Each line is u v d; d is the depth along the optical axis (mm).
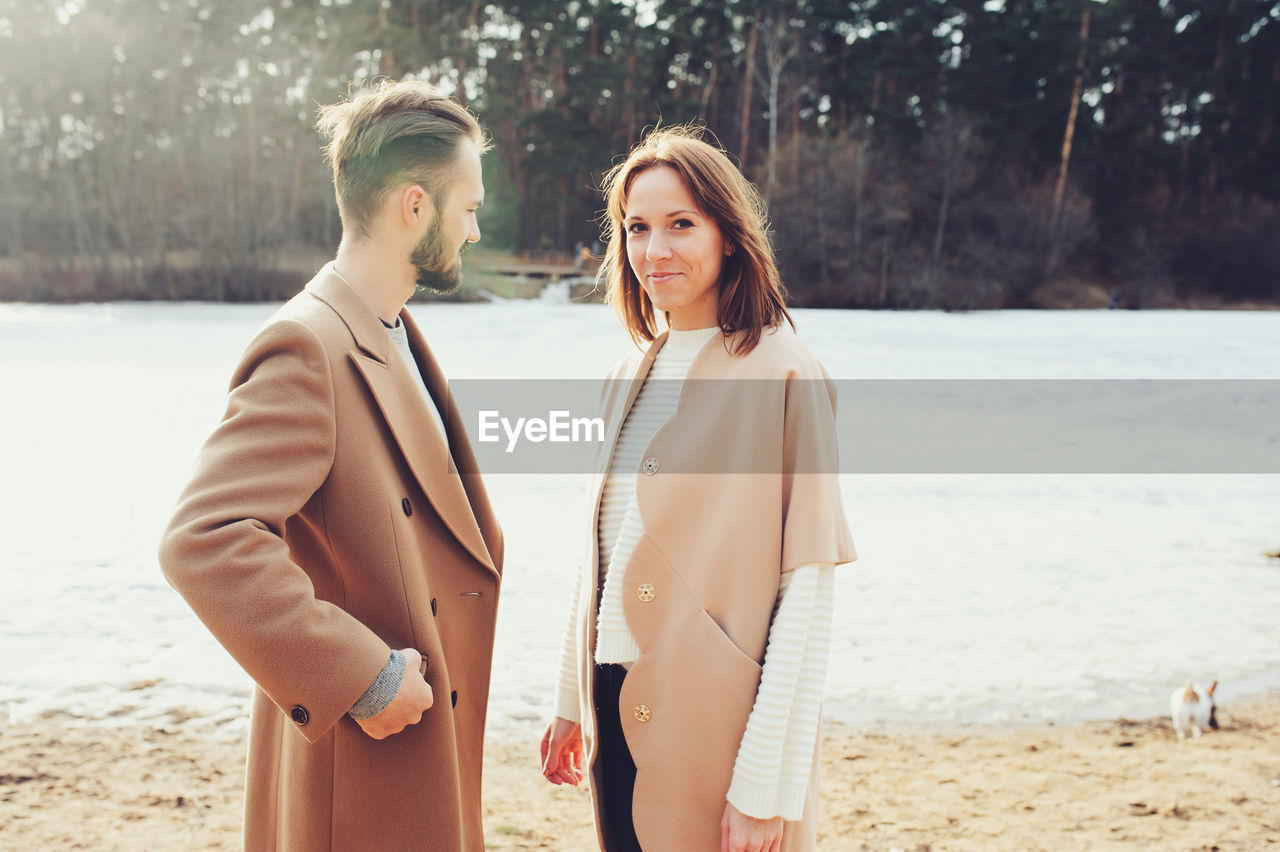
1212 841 2715
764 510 1510
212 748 3281
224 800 2885
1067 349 22594
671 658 1505
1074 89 52281
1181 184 56875
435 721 1476
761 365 1557
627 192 1730
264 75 44000
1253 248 51938
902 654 4480
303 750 1458
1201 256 53344
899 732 3602
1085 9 51406
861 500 7891
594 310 31922
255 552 1226
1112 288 51625
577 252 46000
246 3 43875
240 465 1279
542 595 5254
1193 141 59031
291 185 42906
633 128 50688
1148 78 55562
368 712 1295
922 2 51719
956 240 48625
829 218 46562
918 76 51000
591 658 1655
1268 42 56688
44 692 3762
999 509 7594
